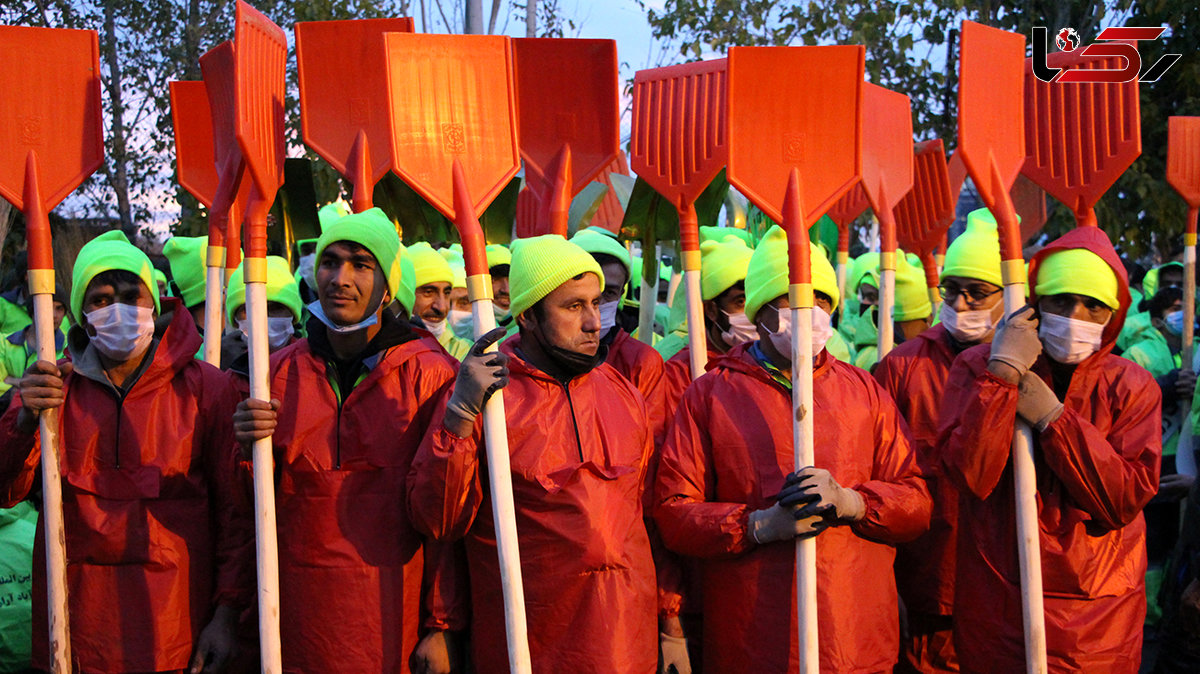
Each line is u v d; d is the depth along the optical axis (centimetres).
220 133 397
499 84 339
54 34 339
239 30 312
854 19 958
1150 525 570
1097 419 337
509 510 303
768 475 331
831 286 348
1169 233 894
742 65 329
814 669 307
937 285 580
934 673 412
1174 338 646
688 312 405
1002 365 321
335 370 335
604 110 402
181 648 345
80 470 343
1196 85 852
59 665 321
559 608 310
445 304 507
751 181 329
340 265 327
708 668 339
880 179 471
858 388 345
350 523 323
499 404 304
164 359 352
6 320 615
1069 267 324
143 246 716
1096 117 384
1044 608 334
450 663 328
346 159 395
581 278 324
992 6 945
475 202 331
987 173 348
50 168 337
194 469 353
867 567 329
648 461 351
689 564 369
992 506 344
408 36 330
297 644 322
